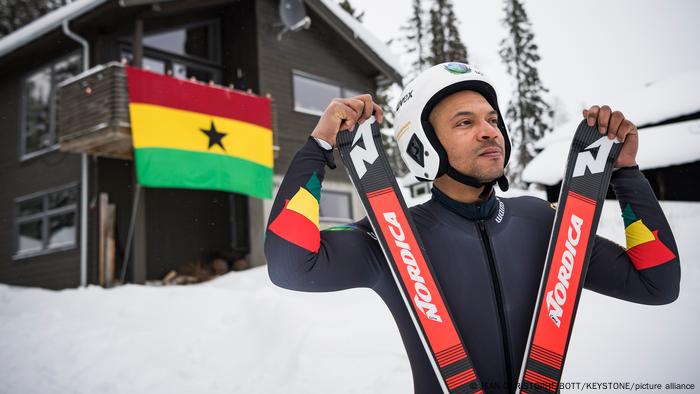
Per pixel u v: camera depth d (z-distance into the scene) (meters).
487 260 1.43
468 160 1.41
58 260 11.30
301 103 13.51
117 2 9.78
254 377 4.12
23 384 4.55
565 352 1.29
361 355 3.89
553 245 1.38
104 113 9.39
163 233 11.47
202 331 5.46
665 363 2.93
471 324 1.37
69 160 11.34
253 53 12.75
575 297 1.35
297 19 12.63
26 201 12.32
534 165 13.93
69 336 5.84
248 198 11.91
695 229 6.27
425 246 1.45
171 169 9.47
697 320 3.42
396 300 1.42
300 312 5.08
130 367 4.71
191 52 12.88
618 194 1.52
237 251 12.11
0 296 8.93
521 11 29.55
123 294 7.60
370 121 1.45
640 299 1.48
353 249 1.39
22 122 12.66
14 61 12.41
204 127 10.04
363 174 1.41
